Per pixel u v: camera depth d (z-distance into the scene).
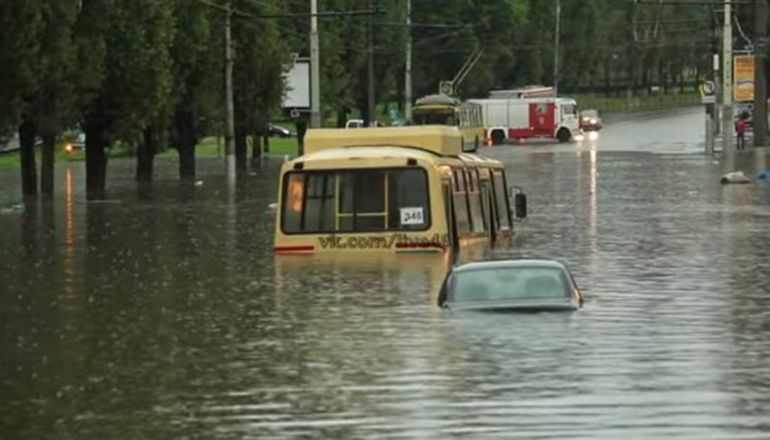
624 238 82.38
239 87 185.38
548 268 49.72
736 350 41.44
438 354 40.59
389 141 73.38
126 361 40.72
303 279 60.19
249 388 36.28
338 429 31.56
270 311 51.00
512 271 49.72
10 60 118.81
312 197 68.44
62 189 150.25
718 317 48.56
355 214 68.00
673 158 191.00
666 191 126.56
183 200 126.56
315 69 166.25
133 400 34.97
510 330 44.69
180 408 33.97
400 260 66.00
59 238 87.88
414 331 44.91
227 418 32.81
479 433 30.95
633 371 37.97
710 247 76.25
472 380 36.72
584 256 71.88
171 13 143.62
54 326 48.34
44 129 129.00
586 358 39.88
